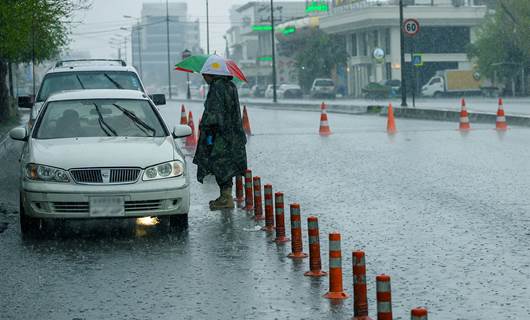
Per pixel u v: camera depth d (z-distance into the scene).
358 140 46.25
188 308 13.64
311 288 14.73
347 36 165.50
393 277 15.49
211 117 23.23
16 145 45.78
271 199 20.50
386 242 18.72
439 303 13.65
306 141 46.62
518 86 125.56
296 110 98.81
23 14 41.94
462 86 132.50
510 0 121.06
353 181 29.27
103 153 19.80
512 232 19.41
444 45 149.12
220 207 23.84
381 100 126.38
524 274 15.44
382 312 10.98
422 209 22.98
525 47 119.50
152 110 22.50
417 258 17.03
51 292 14.83
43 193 19.20
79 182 19.30
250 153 40.31
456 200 24.33
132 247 18.67
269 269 16.30
